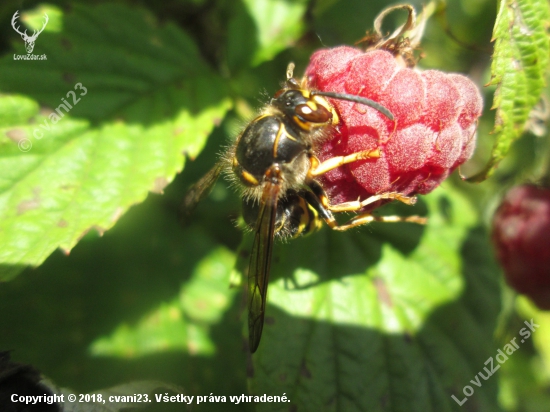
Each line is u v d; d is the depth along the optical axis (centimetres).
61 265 14
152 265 15
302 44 15
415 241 14
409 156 12
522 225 14
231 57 15
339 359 13
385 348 13
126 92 14
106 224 13
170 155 13
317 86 12
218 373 14
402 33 12
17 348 14
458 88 12
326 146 12
